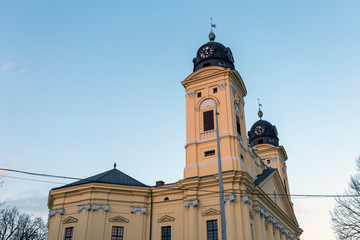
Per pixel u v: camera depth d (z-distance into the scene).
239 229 29.30
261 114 59.62
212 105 36.38
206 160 34.00
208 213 31.02
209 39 43.44
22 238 56.00
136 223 33.19
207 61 39.69
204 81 38.03
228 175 31.02
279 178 42.97
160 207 34.03
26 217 58.69
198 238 30.56
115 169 39.50
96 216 32.41
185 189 31.81
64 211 33.84
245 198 30.56
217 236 30.02
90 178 37.41
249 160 36.75
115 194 34.03
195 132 35.81
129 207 33.94
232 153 33.06
